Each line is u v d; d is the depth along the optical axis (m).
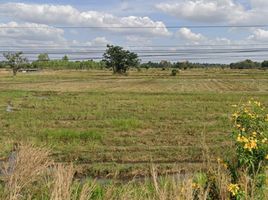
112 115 33.19
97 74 139.00
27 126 27.67
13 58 126.25
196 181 8.39
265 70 174.00
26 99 48.72
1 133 24.34
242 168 7.81
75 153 18.86
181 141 22.27
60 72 159.12
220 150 18.73
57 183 7.82
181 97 52.19
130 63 140.00
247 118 7.95
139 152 19.16
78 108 38.66
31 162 9.22
